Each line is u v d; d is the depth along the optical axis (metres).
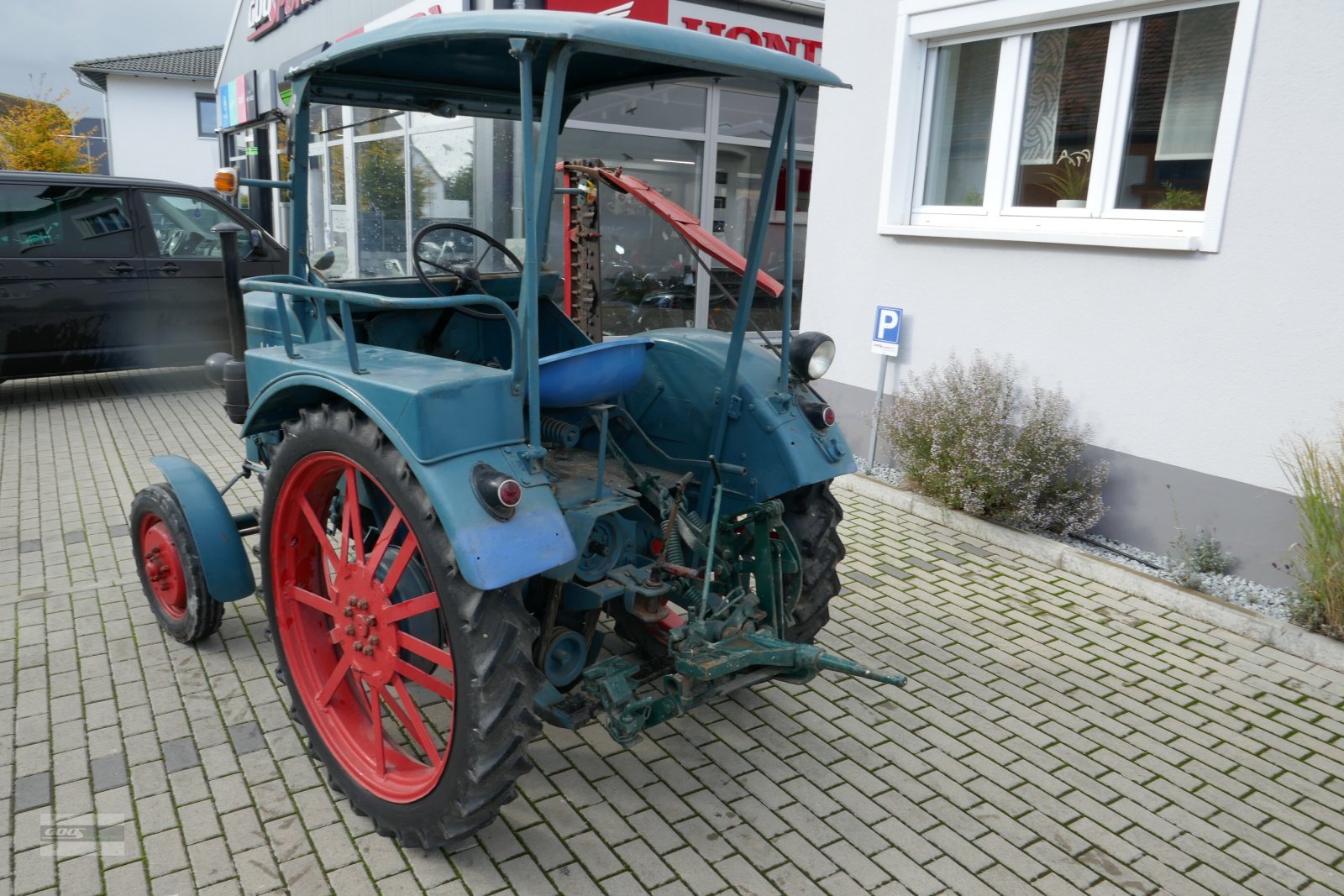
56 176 7.30
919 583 4.35
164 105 29.67
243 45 14.11
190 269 7.88
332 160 8.16
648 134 8.11
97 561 4.44
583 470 2.94
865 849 2.56
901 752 3.03
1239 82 4.01
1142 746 3.10
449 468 2.14
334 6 10.33
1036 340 5.01
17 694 3.24
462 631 2.17
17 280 7.07
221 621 3.50
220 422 7.13
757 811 2.71
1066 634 3.88
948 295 5.43
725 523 3.00
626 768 2.90
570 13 2.06
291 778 2.82
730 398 3.03
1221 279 4.20
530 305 2.15
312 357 2.62
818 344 3.11
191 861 2.44
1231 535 4.29
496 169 6.95
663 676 2.77
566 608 2.62
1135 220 4.61
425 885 2.37
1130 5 4.46
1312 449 3.83
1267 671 3.61
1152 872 2.51
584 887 2.38
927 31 5.29
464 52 2.76
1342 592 3.66
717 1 7.98
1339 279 3.82
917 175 5.65
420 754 2.89
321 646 2.88
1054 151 4.99
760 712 3.25
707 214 8.65
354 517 2.51
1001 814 2.73
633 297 7.89
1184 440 4.43
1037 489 4.70
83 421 7.12
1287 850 2.61
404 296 3.25
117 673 3.40
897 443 5.44
